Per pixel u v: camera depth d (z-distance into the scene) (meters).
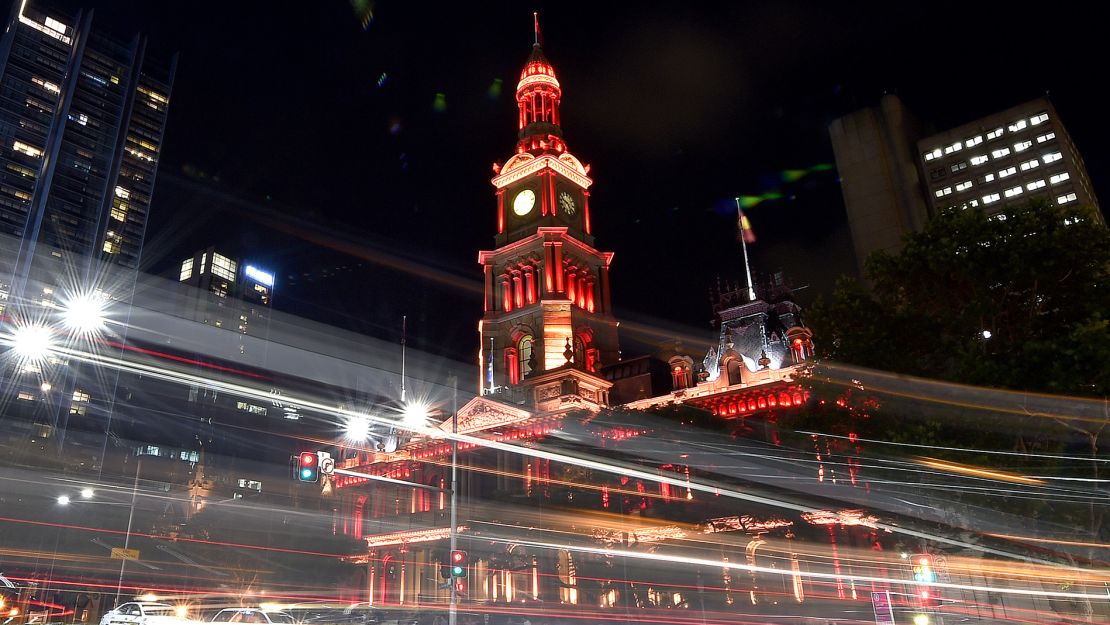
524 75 120.19
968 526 48.69
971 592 54.59
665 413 81.38
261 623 41.09
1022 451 41.53
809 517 68.25
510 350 100.31
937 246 45.50
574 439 87.12
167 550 110.19
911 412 45.00
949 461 42.53
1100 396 38.34
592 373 94.06
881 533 65.19
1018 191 135.88
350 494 105.75
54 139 182.62
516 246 104.94
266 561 107.62
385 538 93.62
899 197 147.38
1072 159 137.00
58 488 132.88
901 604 51.34
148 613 41.41
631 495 80.81
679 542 75.06
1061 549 46.94
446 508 91.31
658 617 62.06
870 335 47.12
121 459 171.75
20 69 184.62
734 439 76.25
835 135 156.62
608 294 107.81
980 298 44.66
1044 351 40.06
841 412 48.00
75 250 178.75
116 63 199.00
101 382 174.25
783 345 84.38
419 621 48.75
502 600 79.31
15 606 59.28
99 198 187.00
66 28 194.62
